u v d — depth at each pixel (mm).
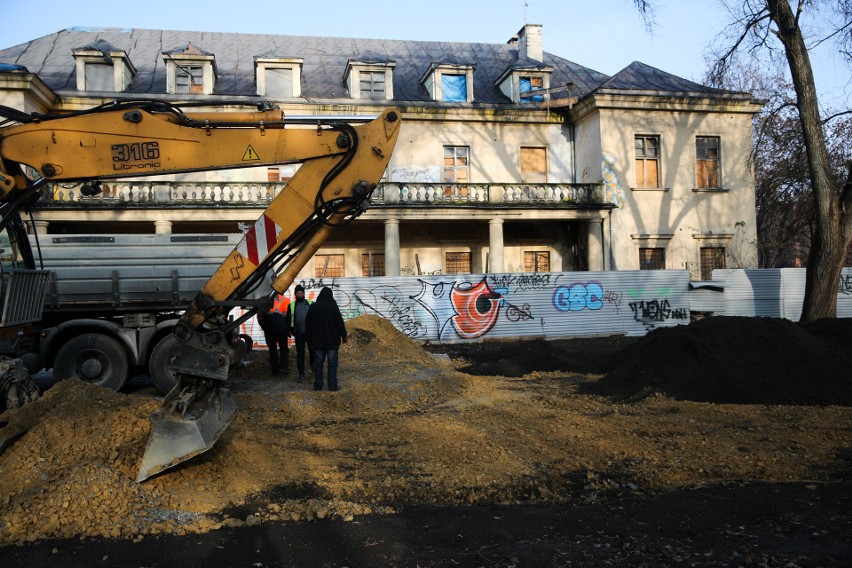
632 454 6984
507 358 15453
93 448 5793
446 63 29156
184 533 4812
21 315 8617
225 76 28859
